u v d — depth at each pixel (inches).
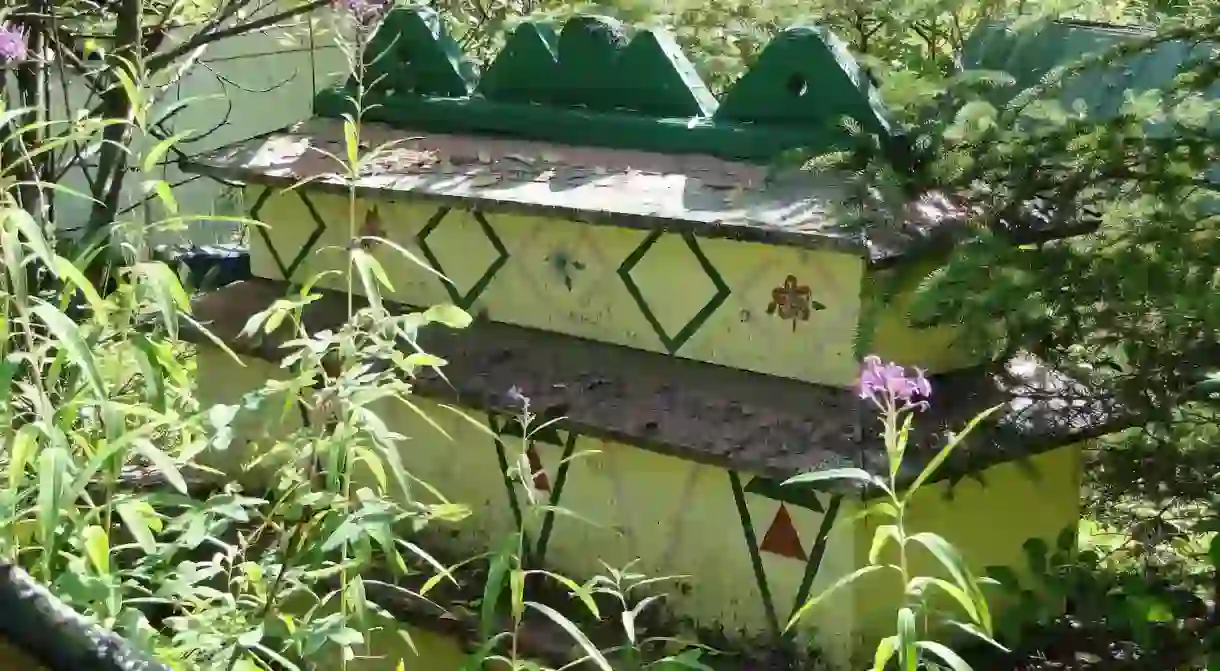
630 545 95.7
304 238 119.6
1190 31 93.9
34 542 72.8
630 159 104.5
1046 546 95.8
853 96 97.4
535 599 97.9
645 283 98.0
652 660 89.4
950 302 86.8
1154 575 98.7
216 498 71.0
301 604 95.4
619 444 94.9
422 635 102.0
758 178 96.4
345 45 91.0
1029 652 92.7
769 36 131.0
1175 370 89.7
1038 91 98.0
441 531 106.8
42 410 60.2
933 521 90.2
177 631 72.1
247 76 242.5
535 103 115.6
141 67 86.4
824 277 88.0
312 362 72.2
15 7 144.8
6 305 64.7
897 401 85.8
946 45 135.2
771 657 87.4
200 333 115.7
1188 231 88.0
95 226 138.2
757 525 88.7
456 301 109.7
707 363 95.2
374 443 72.8
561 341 102.5
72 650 42.4
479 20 191.5
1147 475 95.7
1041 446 89.8
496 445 102.7
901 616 60.8
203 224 218.4
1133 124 91.8
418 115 121.5
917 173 95.2
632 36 111.3
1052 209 95.0
